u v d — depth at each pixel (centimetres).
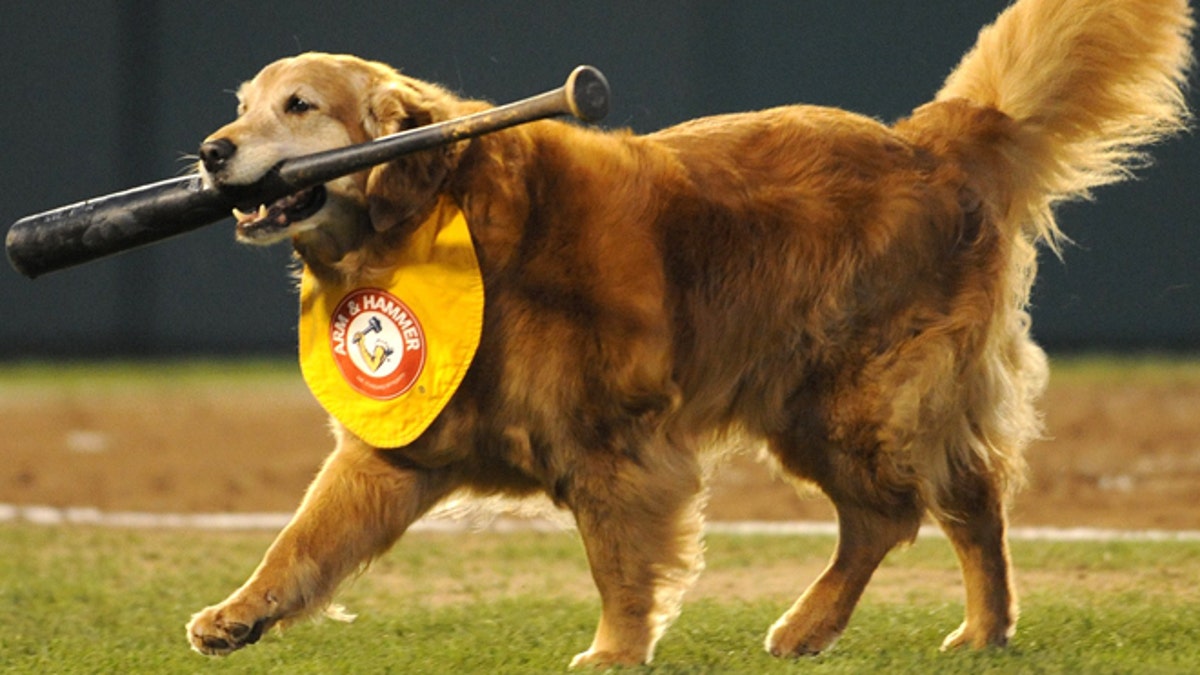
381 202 898
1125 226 2797
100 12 2900
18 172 2916
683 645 1012
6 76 2903
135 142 2916
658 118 2838
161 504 1723
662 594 941
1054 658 922
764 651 995
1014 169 1055
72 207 934
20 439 2175
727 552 1398
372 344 926
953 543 1036
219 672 948
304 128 913
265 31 2891
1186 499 1614
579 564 1379
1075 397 2366
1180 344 2798
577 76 807
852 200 985
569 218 920
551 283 911
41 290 2986
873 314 985
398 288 920
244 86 948
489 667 954
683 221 952
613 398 920
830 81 2798
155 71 2911
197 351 3002
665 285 943
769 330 980
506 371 914
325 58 934
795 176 985
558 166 929
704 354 968
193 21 2906
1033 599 1145
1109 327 2816
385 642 1044
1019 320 1060
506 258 910
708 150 986
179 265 2991
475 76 2834
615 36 2830
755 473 1873
